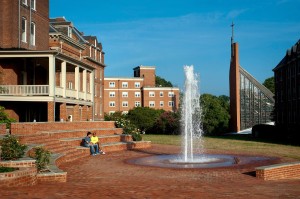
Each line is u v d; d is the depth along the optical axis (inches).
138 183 493.7
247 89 2620.6
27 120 1409.9
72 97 1407.5
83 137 1085.8
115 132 1316.4
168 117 2706.7
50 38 1782.7
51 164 596.1
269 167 543.2
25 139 824.9
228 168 660.7
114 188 432.5
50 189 415.2
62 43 1833.2
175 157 878.4
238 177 554.9
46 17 1646.2
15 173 434.6
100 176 578.9
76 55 2044.8
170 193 395.9
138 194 386.9
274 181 513.7
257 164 717.3
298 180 528.1
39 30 1576.0
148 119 2795.3
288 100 2181.3
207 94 2758.4
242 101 2615.7
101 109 2536.9
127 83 3897.6
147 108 2888.8
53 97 1237.1
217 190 419.8
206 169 651.5
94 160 821.9
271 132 1827.0
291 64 2121.1
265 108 2623.0
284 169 555.5
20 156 563.5
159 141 1510.8
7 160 526.6
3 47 1364.4
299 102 1968.5
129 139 1278.3
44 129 1034.1
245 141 1499.8
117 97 3865.7
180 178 548.7
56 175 500.4
